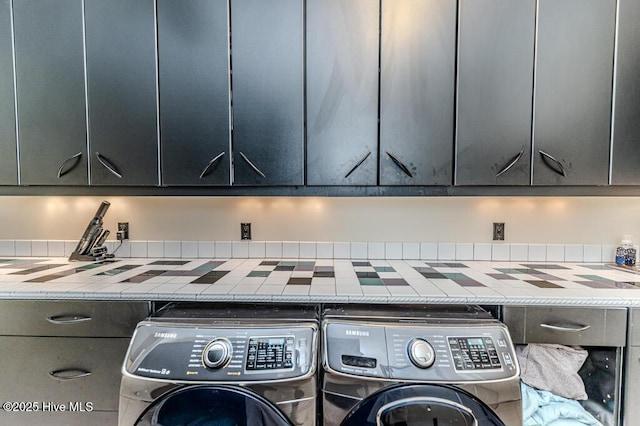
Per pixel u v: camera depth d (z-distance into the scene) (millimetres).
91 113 1354
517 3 1287
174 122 1344
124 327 1091
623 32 1281
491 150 1316
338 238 1709
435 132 1318
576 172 1307
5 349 1104
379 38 1305
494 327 955
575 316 1048
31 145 1372
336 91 1321
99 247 1659
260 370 880
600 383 1080
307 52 1313
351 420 874
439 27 1299
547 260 1657
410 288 1150
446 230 1686
